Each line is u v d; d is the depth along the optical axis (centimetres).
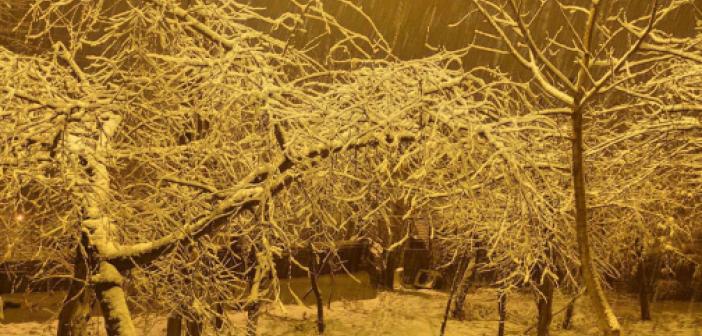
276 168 998
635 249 2236
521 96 1178
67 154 977
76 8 1083
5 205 1043
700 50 1466
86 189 991
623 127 1786
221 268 1152
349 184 1215
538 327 1789
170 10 1055
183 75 1086
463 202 1180
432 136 1038
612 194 1551
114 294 952
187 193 1079
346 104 1184
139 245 980
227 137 1149
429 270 2738
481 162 1141
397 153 1137
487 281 2606
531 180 1134
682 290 2677
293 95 1060
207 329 1083
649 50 1310
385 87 1097
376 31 1130
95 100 1015
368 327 2130
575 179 944
